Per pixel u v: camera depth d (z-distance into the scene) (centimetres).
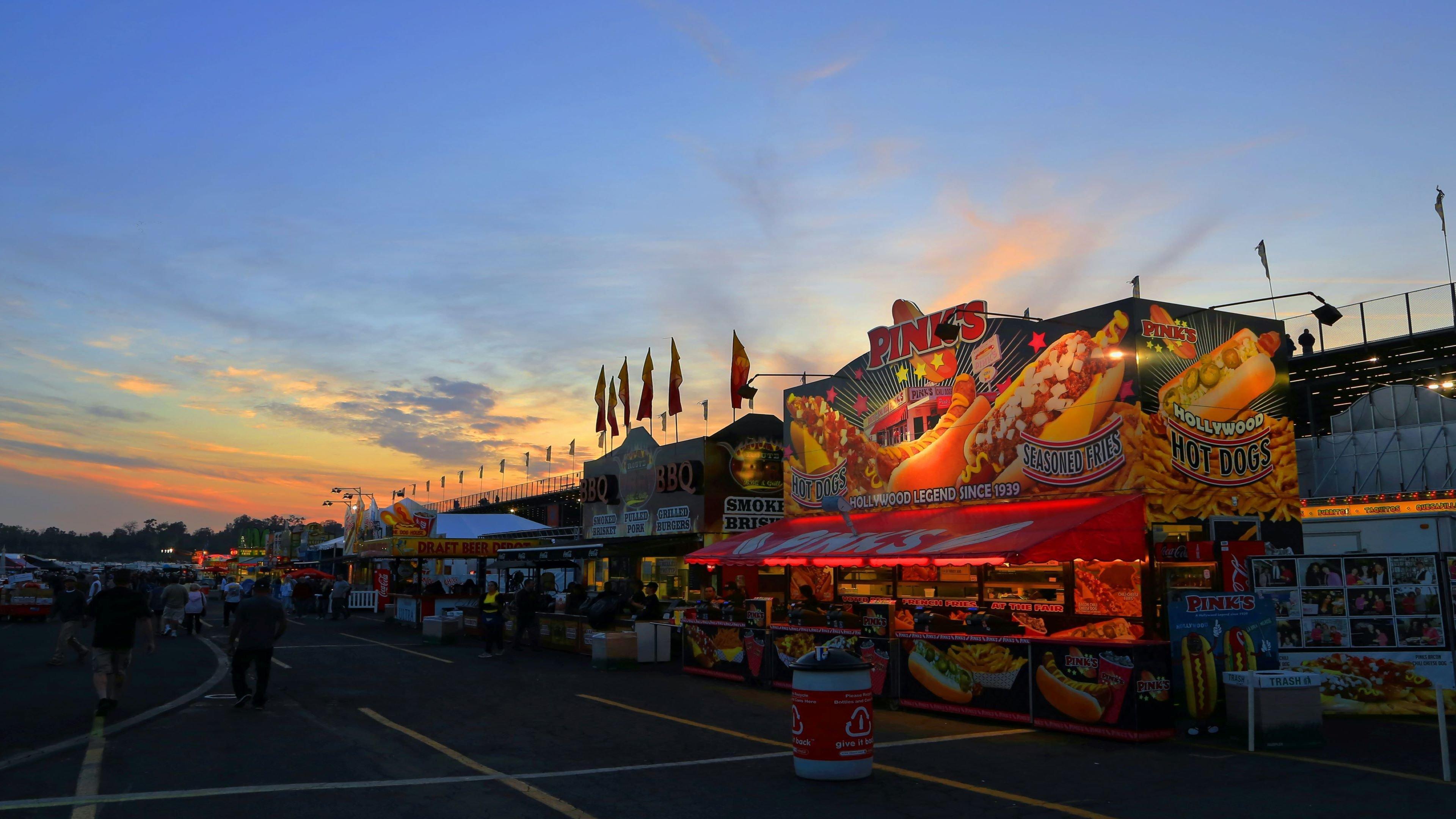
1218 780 869
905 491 1777
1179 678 1103
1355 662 1262
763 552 1861
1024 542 1277
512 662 2028
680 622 2067
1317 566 1288
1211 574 1366
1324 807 761
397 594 3509
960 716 1248
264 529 13825
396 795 776
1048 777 877
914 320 1792
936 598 1861
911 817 728
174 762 898
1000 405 1581
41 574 5603
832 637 1438
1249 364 1480
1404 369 2667
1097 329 1423
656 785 830
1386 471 2628
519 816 718
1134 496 1338
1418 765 938
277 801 748
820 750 852
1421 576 1266
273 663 1944
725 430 2673
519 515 6275
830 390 2020
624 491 3144
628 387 3269
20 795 755
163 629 2759
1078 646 1113
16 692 1405
